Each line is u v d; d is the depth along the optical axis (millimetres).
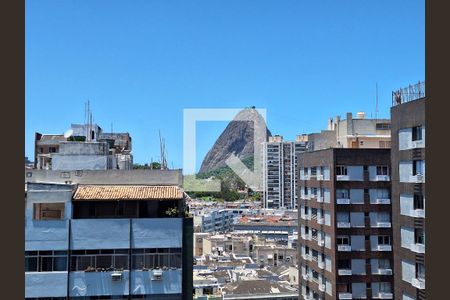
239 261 89562
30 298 21844
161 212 24359
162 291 22562
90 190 24453
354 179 37875
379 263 37375
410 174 25953
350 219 37500
